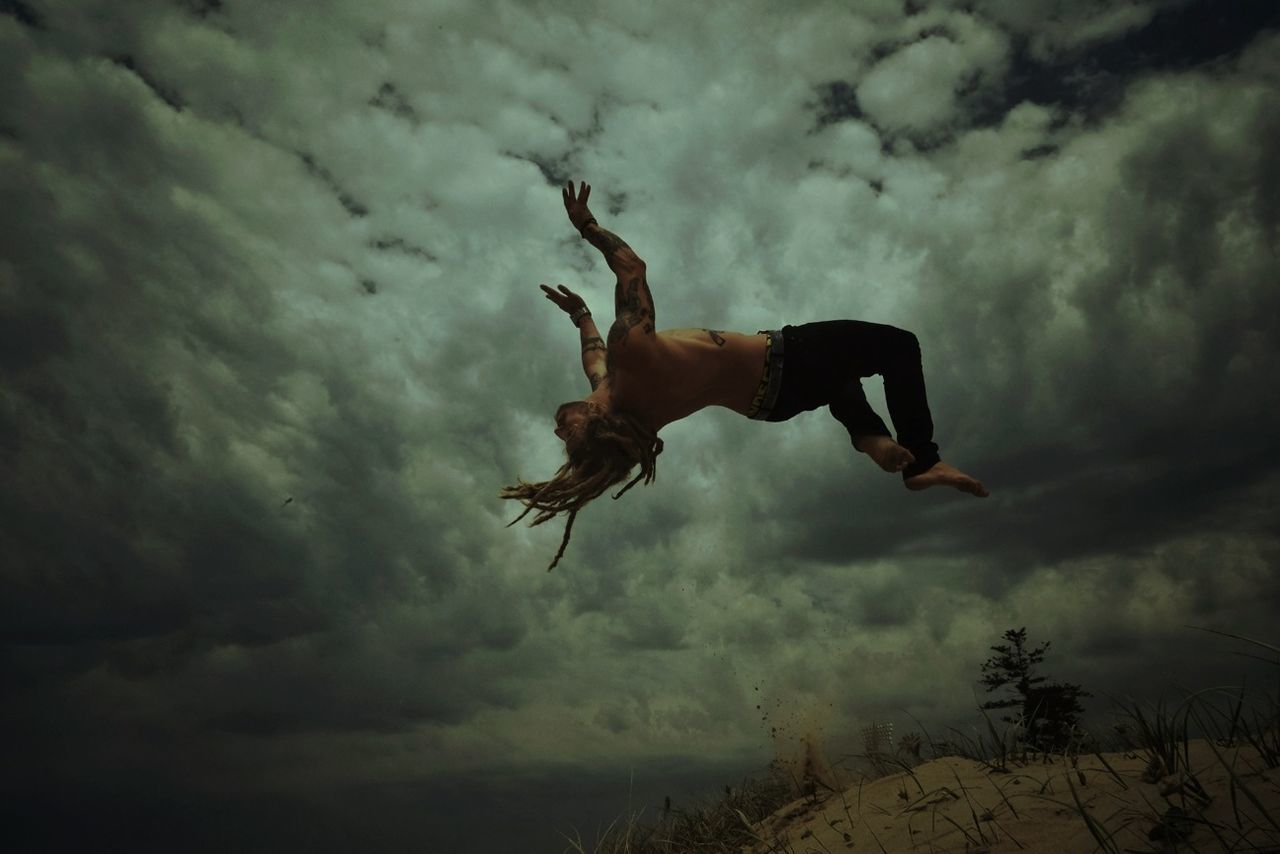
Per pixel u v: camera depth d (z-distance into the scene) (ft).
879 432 10.92
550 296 13.23
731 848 14.01
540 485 10.48
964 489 10.56
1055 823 9.28
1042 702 13.98
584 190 10.95
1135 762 10.52
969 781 11.72
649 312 10.31
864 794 12.81
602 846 16.22
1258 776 8.70
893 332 11.24
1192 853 7.79
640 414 10.46
